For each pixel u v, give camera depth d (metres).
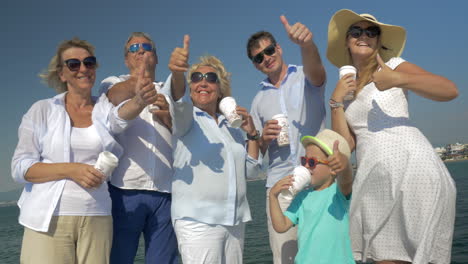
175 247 3.24
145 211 3.07
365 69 2.52
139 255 18.36
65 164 2.38
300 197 2.70
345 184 2.40
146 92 2.36
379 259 2.29
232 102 2.86
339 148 2.37
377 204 2.32
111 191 3.05
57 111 2.61
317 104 3.45
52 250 2.35
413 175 2.17
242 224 2.91
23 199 2.52
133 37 3.37
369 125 2.42
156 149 3.10
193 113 2.86
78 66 2.70
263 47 3.50
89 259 2.46
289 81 3.50
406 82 2.08
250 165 2.99
